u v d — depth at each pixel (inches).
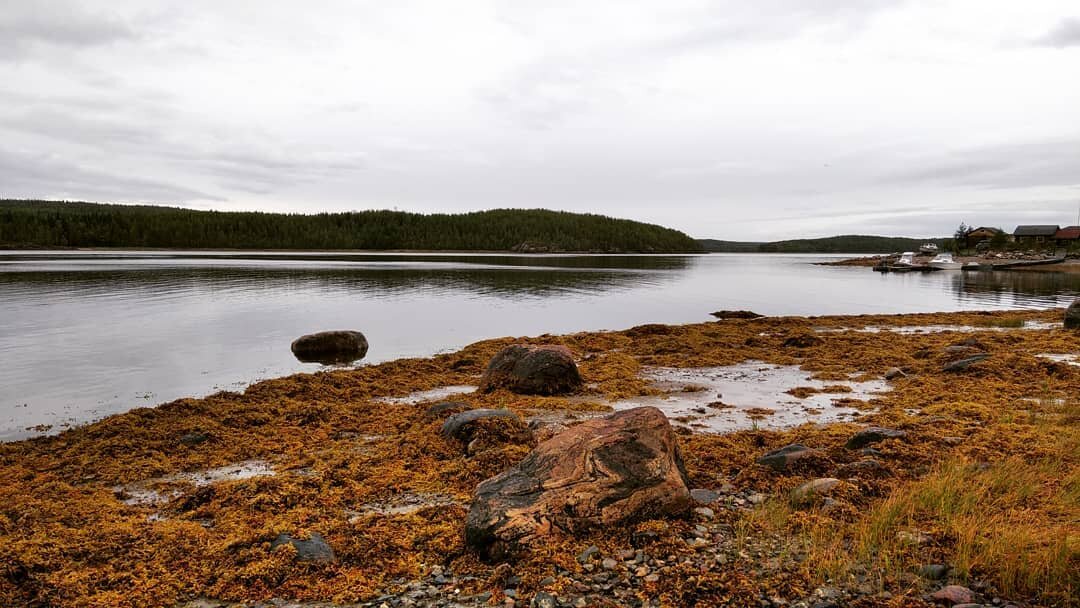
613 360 861.8
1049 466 398.6
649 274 3348.9
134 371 820.6
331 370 840.3
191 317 1330.0
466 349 973.8
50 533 328.2
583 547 293.7
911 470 406.3
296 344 952.9
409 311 1512.1
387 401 670.5
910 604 238.8
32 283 2055.9
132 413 583.2
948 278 3164.4
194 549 309.4
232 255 5359.3
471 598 260.8
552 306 1679.4
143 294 1759.4
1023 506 330.6
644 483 325.4
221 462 470.0
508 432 481.7
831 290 2399.1
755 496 370.0
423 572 285.6
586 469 322.7
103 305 1498.5
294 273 2827.3
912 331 1221.1
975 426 511.2
